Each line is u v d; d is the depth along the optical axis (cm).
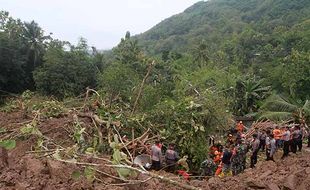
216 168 1479
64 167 905
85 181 865
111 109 1952
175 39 12656
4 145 880
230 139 1769
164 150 1583
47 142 1330
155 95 2397
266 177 1180
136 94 2402
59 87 4178
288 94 3928
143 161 1431
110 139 1524
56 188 833
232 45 8081
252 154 1561
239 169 1432
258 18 12575
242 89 3700
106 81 2845
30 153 1138
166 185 925
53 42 4741
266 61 6419
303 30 6944
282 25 9269
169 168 1445
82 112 1919
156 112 1711
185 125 1609
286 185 1013
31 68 4753
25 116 2094
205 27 12950
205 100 1744
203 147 1589
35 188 823
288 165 1425
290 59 4278
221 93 2764
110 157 1180
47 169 923
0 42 4403
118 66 3106
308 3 11356
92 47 4981
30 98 3017
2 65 4447
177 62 4947
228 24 12369
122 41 4297
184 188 909
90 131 1630
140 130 1694
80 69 4319
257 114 3353
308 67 3669
